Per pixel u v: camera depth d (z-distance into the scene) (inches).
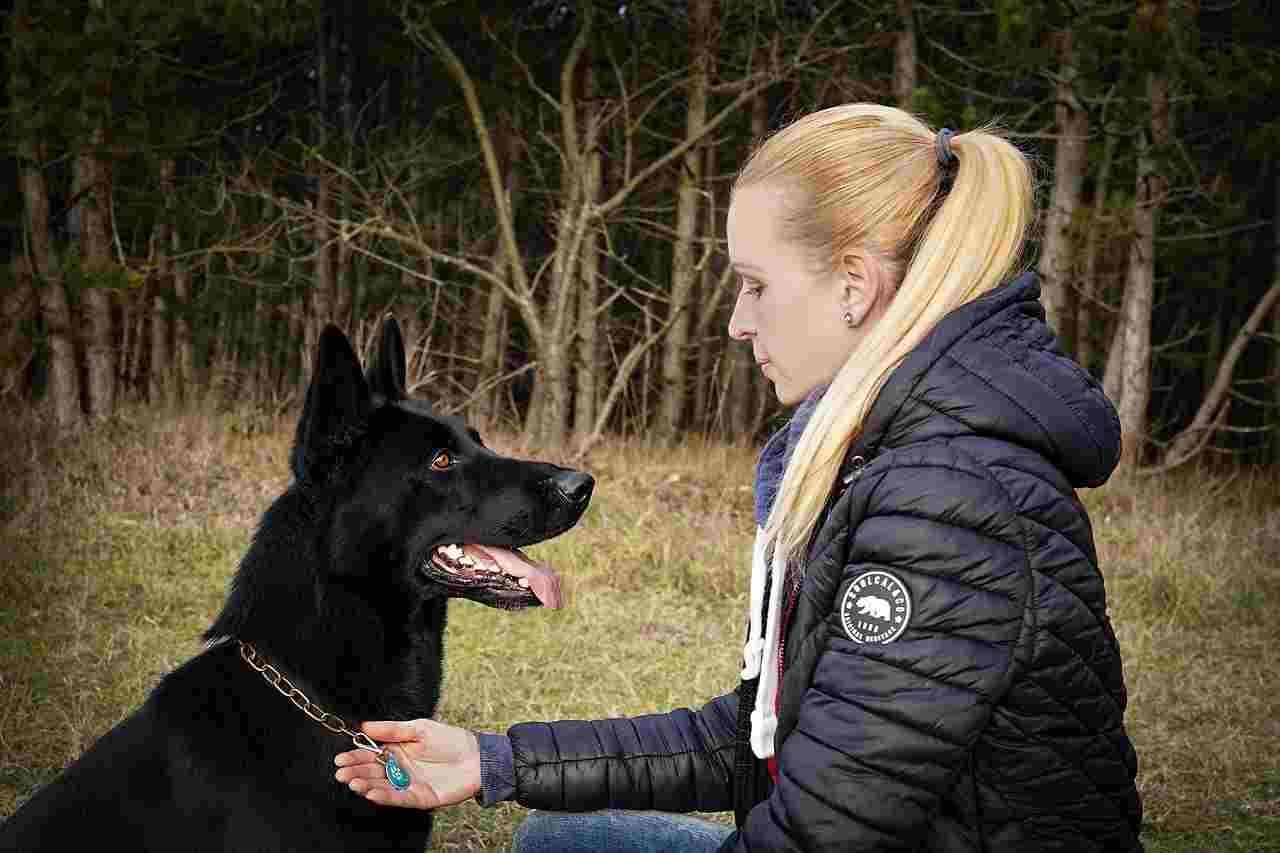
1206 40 520.4
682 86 503.5
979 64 488.4
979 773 55.0
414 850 89.3
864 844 53.2
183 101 501.0
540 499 99.6
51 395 409.7
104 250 444.8
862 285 62.6
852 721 53.3
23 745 157.9
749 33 509.7
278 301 683.4
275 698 86.7
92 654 197.9
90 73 391.5
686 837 80.1
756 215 64.6
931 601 52.8
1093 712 54.4
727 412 677.9
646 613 249.3
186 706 84.9
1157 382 819.4
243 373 652.1
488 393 576.7
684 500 365.4
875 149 62.9
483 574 98.2
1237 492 436.1
